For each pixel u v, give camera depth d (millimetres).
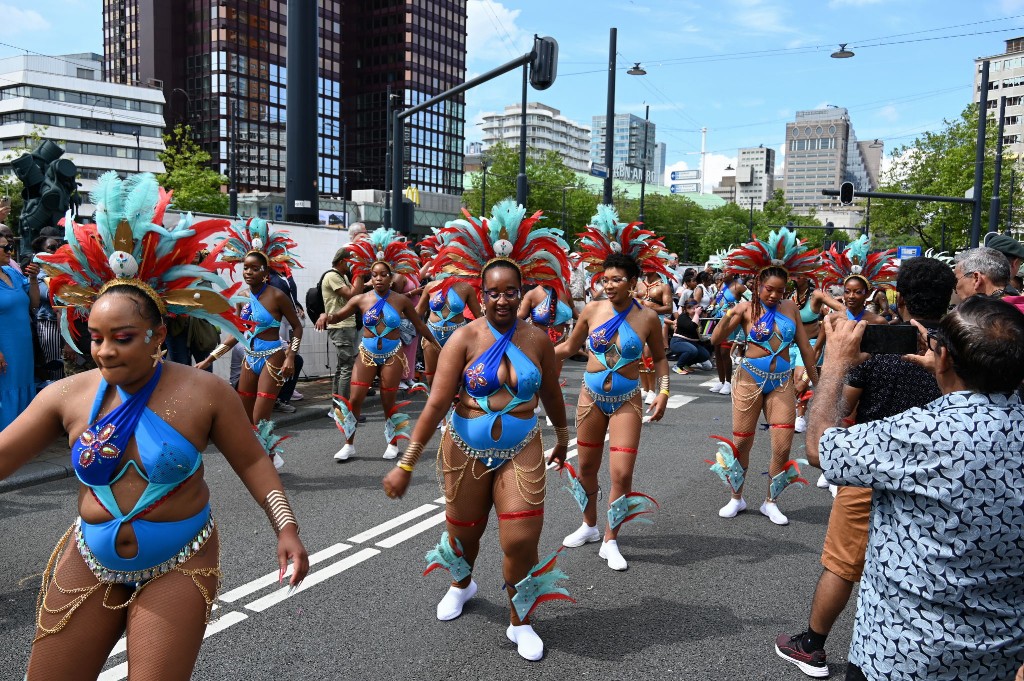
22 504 5887
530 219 3906
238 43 92062
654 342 5074
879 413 3152
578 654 3762
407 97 105500
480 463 3748
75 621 2342
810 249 5758
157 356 2391
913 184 50938
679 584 4637
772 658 3746
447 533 4000
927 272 3412
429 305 9156
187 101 94062
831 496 6621
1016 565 2082
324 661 3641
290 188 12562
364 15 106500
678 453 8109
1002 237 5406
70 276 2463
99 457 2287
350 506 6031
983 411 2100
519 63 12953
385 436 8312
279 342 6668
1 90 95188
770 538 5488
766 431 9508
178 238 2463
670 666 3656
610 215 6297
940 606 2113
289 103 12422
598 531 5582
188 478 2410
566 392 11812
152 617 2307
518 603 3709
